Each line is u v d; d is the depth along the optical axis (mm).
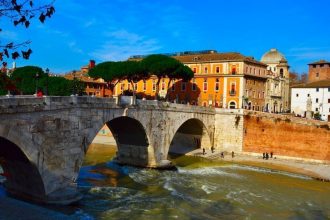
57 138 38125
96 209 38500
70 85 87375
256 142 76062
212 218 38062
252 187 52375
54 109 37125
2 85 12523
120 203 41531
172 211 39625
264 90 108000
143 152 62562
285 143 72688
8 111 31250
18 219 29516
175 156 75062
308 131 70125
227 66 99250
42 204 37062
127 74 91562
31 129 34406
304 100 105125
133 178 54781
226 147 79375
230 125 79062
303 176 60938
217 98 100375
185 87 106062
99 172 57406
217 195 47281
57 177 38375
